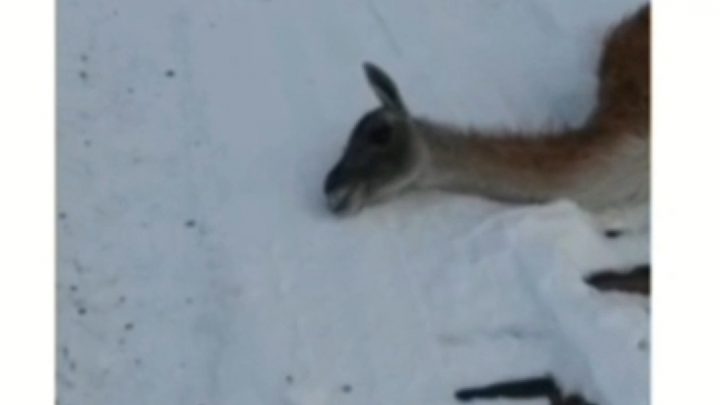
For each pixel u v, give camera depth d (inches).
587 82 197.5
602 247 171.0
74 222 178.2
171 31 209.0
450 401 155.3
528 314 162.4
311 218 176.7
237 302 166.7
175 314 167.0
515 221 171.3
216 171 185.2
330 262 170.4
